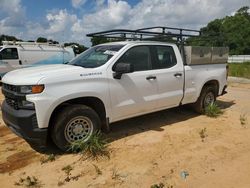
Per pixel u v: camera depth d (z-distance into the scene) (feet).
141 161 14.67
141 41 18.70
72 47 60.23
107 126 16.90
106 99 16.35
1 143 17.53
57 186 12.54
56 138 15.06
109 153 15.61
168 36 20.79
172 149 16.17
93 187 12.38
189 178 13.00
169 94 19.74
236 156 15.29
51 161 14.82
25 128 14.20
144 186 12.39
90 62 17.51
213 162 14.57
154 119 22.03
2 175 13.62
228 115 23.56
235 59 130.93
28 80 14.12
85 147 15.44
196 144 16.92
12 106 15.16
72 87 14.96
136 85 17.65
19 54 52.06
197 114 23.61
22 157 15.47
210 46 23.24
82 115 15.51
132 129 19.61
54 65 17.74
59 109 15.26
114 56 16.89
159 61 19.25
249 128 19.98
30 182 12.75
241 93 35.01
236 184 12.49
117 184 12.57
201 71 22.26
